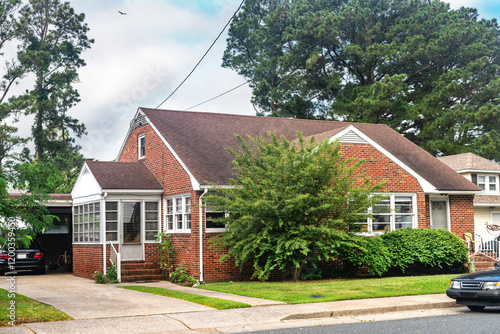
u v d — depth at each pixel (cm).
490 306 1333
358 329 1074
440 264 2145
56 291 1727
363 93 4172
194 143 2253
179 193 2098
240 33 5234
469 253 2291
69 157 4525
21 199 1404
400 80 4003
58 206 2538
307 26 4438
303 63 4547
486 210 2831
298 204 1745
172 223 2170
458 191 2308
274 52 5019
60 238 2983
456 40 4216
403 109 4147
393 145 2652
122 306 1358
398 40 4397
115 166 2345
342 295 1473
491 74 4212
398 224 2175
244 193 1853
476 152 3903
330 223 1797
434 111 4122
